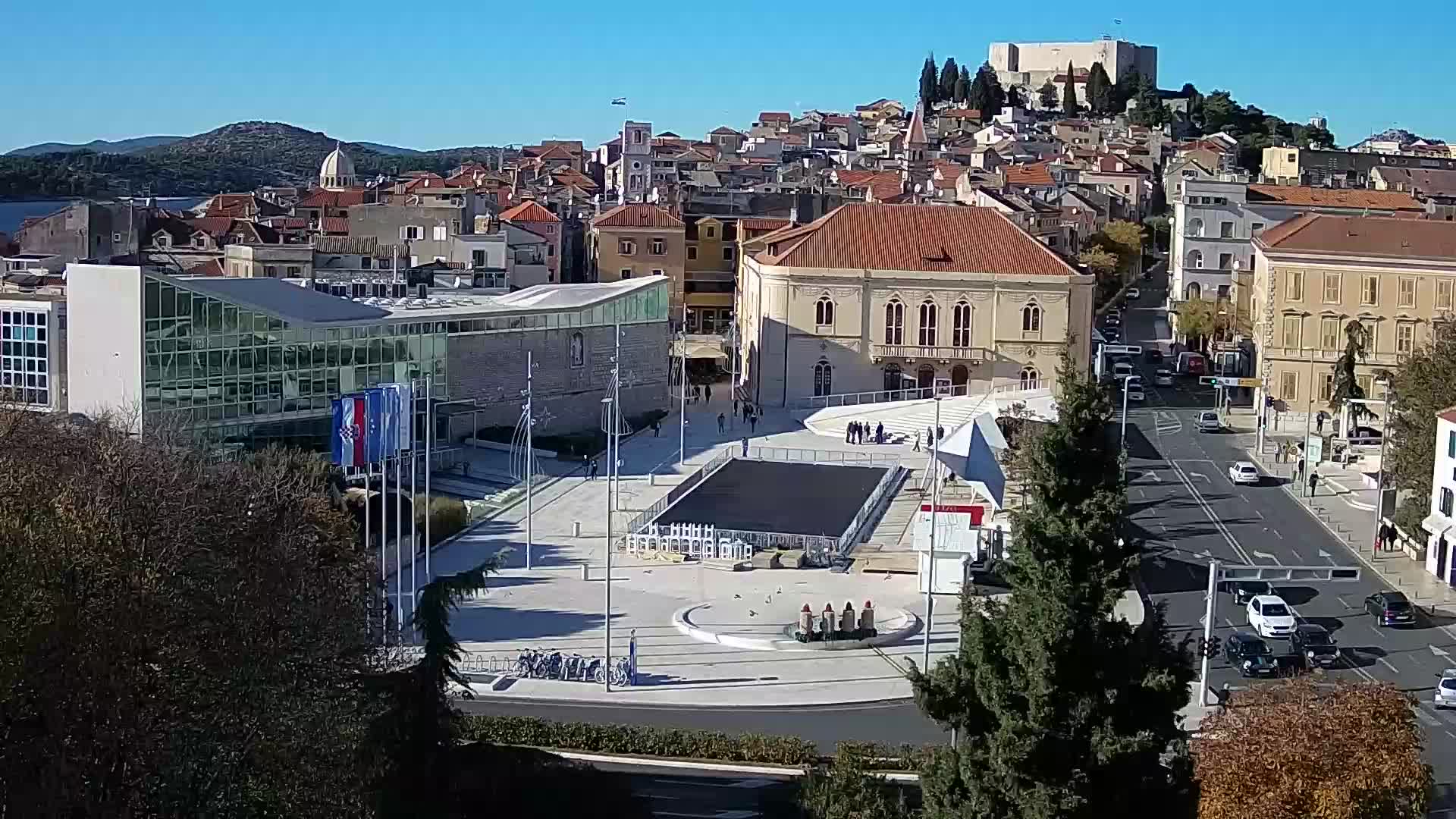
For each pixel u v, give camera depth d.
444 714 55.38
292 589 57.91
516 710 76.69
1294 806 51.75
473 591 57.50
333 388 130.88
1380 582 104.31
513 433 143.62
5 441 73.75
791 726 74.88
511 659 84.50
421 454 134.75
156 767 51.72
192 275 192.88
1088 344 171.12
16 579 50.06
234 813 52.38
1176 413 169.50
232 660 53.41
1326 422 160.25
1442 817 63.78
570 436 146.88
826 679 82.00
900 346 171.25
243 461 100.88
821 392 173.00
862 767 55.50
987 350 170.38
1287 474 139.25
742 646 87.44
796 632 88.31
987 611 52.22
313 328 128.62
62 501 55.97
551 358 151.75
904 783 64.25
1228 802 51.75
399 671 57.12
